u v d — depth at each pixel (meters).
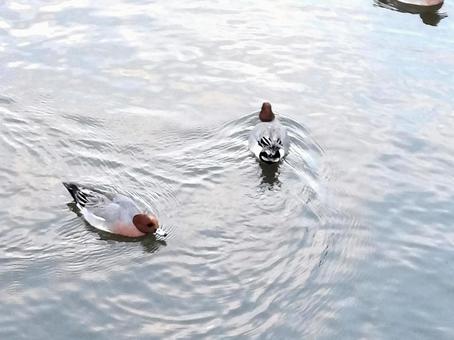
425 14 24.78
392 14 24.56
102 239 14.46
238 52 21.55
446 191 16.28
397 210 15.58
